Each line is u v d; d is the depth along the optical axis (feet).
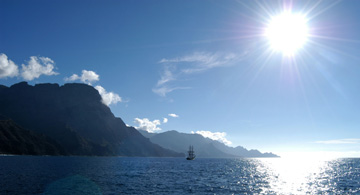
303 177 361.30
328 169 571.28
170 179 306.96
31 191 195.11
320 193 217.15
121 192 205.26
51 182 244.83
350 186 261.03
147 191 212.43
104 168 482.69
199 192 211.82
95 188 220.64
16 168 397.39
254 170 519.19
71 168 447.01
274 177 355.56
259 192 216.95
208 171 467.11
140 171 433.07
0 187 205.87
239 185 258.16
